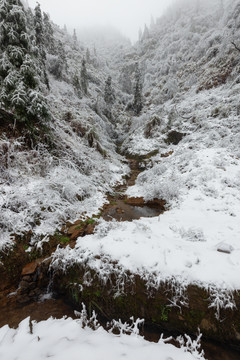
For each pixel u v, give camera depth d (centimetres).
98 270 439
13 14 786
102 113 2622
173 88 3203
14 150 766
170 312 365
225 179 850
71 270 469
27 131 842
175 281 384
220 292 353
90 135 1379
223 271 382
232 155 1055
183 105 2400
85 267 457
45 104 880
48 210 679
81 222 679
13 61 813
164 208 838
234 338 322
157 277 396
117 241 506
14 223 567
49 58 2394
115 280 422
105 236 543
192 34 4928
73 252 501
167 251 449
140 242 491
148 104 3531
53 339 279
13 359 243
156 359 233
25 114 826
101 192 1019
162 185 908
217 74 2509
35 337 287
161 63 5203
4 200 597
